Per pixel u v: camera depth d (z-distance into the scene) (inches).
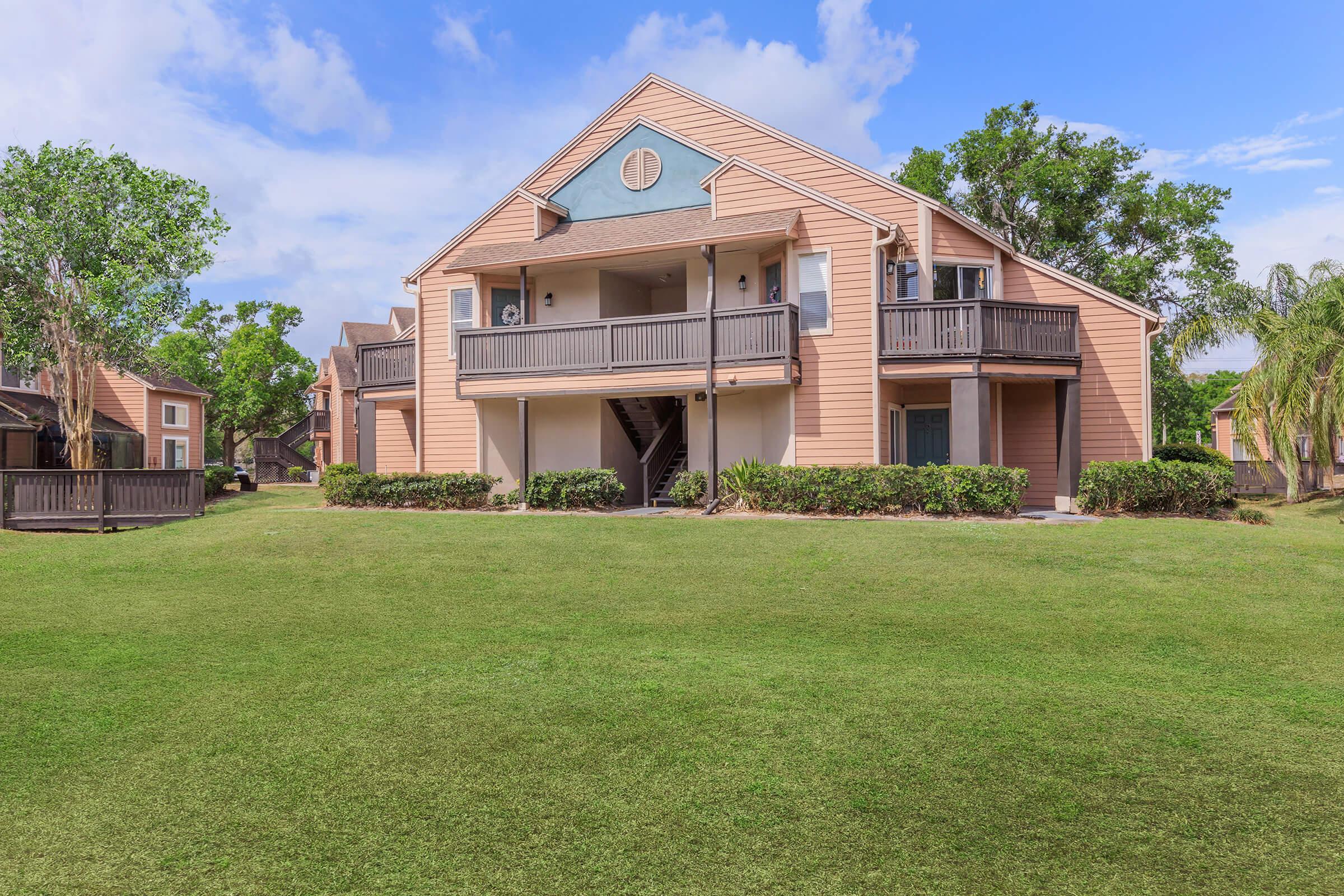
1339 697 213.2
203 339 1833.2
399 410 876.0
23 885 125.8
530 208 711.7
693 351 600.4
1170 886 124.0
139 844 138.2
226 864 131.9
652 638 273.7
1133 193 1003.3
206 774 165.9
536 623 297.9
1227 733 184.4
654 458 700.7
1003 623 290.2
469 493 648.4
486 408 709.3
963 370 569.0
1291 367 607.5
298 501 900.6
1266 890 122.6
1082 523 479.2
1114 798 152.6
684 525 499.5
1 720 198.8
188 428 1227.9
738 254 654.5
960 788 156.5
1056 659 248.1
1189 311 1010.7
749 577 365.7
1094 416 646.5
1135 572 359.6
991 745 176.9
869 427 587.8
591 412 696.4
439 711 201.3
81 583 384.5
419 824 144.2
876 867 129.4
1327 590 331.9
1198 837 138.3
